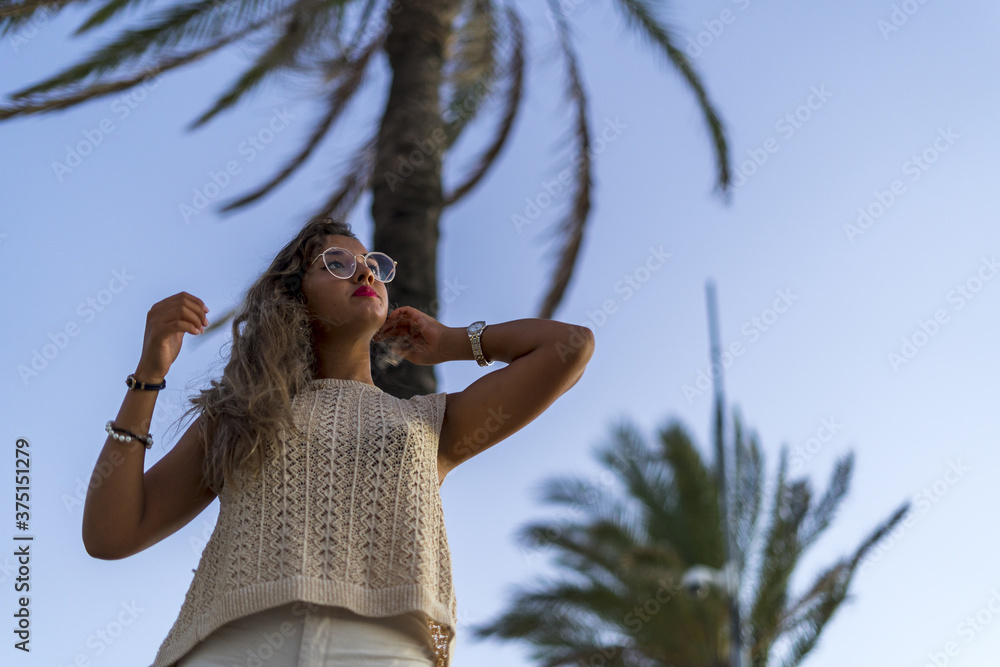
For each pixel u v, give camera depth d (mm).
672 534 11820
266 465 2227
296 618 2094
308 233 2764
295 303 2568
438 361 2799
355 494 2238
